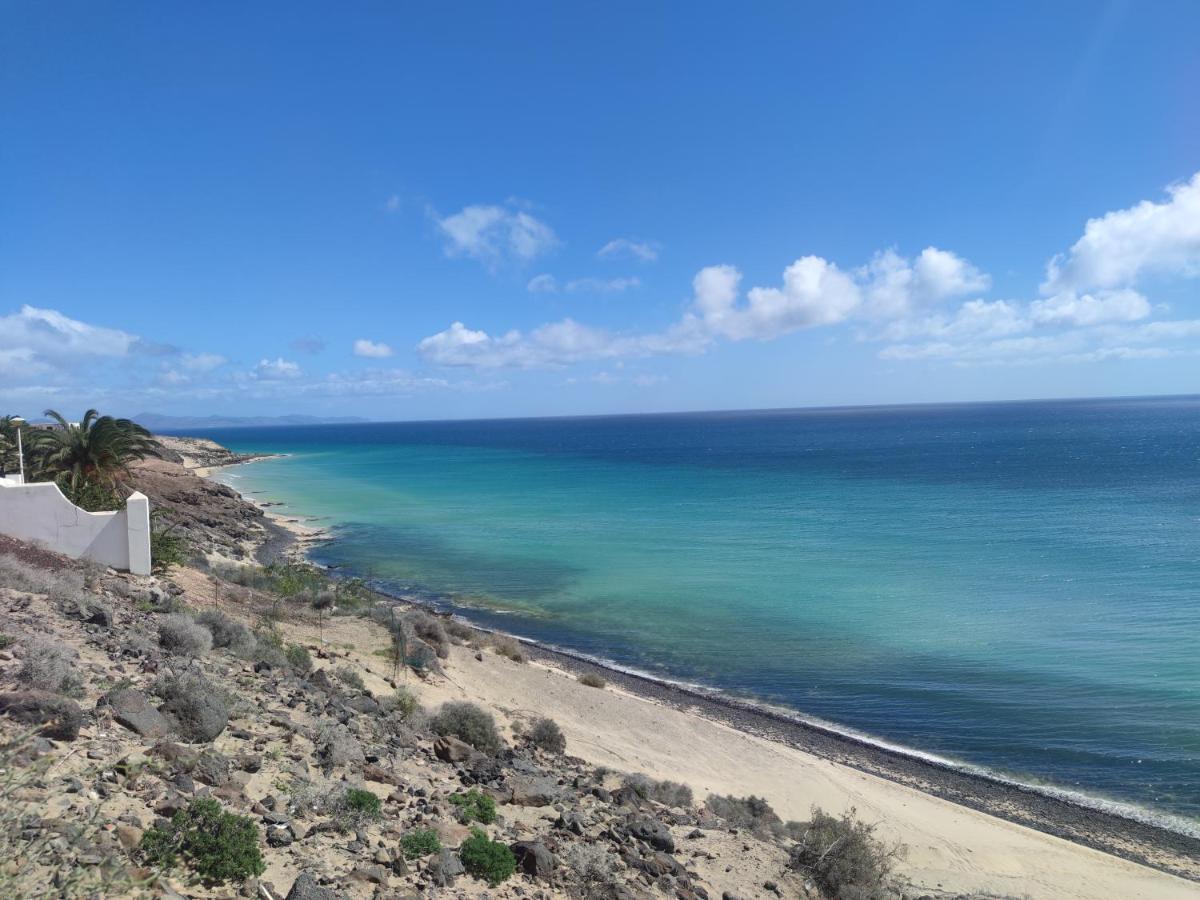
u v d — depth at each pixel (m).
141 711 8.80
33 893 4.82
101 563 19.48
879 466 114.62
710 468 117.69
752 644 30.33
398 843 8.12
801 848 12.52
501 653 26.84
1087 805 17.84
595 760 16.67
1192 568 42.41
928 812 16.97
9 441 37.66
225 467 129.38
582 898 8.25
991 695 24.44
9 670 8.97
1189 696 23.81
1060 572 42.19
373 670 18.44
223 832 6.50
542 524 62.25
